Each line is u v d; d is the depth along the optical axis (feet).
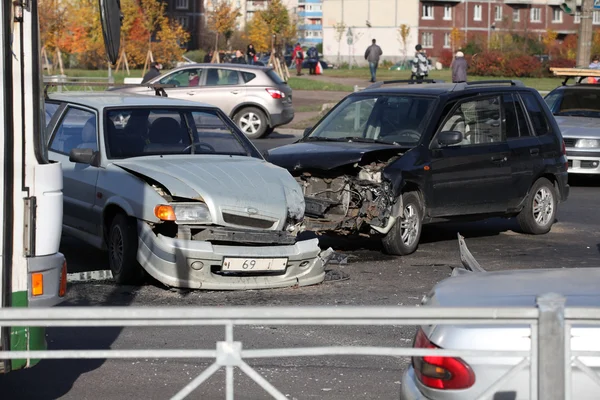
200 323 20.17
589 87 107.14
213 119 58.44
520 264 60.70
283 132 150.10
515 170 68.64
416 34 497.46
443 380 22.41
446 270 58.03
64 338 42.04
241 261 49.44
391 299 49.83
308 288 52.19
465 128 66.08
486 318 19.99
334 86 242.37
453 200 64.54
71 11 266.77
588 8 133.59
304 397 34.47
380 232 60.44
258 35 377.71
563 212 83.15
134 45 272.10
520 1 506.07
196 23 454.40
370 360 39.37
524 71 329.72
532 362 20.16
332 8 509.76
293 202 52.26
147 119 56.44
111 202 51.75
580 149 96.68
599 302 23.89
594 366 21.22
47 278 29.78
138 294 49.85
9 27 28.81
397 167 60.64
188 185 49.85
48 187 29.76
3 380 36.29
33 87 29.45
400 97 66.74
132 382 36.19
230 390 20.49
